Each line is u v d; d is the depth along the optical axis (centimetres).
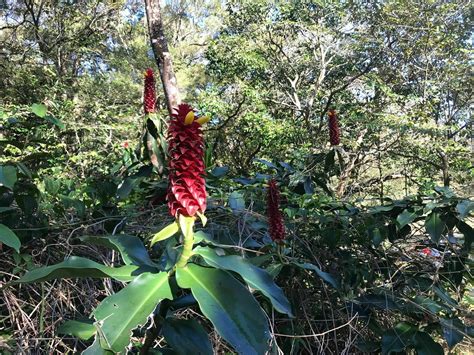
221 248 297
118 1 1733
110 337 183
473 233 356
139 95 1975
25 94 1410
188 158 195
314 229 393
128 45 2080
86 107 1369
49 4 1681
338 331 348
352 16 1650
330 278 308
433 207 356
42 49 1720
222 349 314
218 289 199
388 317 366
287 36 1781
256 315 192
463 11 1580
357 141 1362
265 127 1442
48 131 675
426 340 324
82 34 1731
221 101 1530
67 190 466
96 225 375
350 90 1686
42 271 201
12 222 347
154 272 220
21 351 277
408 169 1264
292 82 1783
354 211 396
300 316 342
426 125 1348
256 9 1761
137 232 372
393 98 1502
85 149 1106
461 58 1599
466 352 439
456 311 370
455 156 1349
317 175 481
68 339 301
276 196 306
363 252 398
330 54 1775
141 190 461
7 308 311
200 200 197
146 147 430
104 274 208
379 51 1589
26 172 356
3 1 1734
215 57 1714
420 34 1548
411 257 399
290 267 323
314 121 1730
